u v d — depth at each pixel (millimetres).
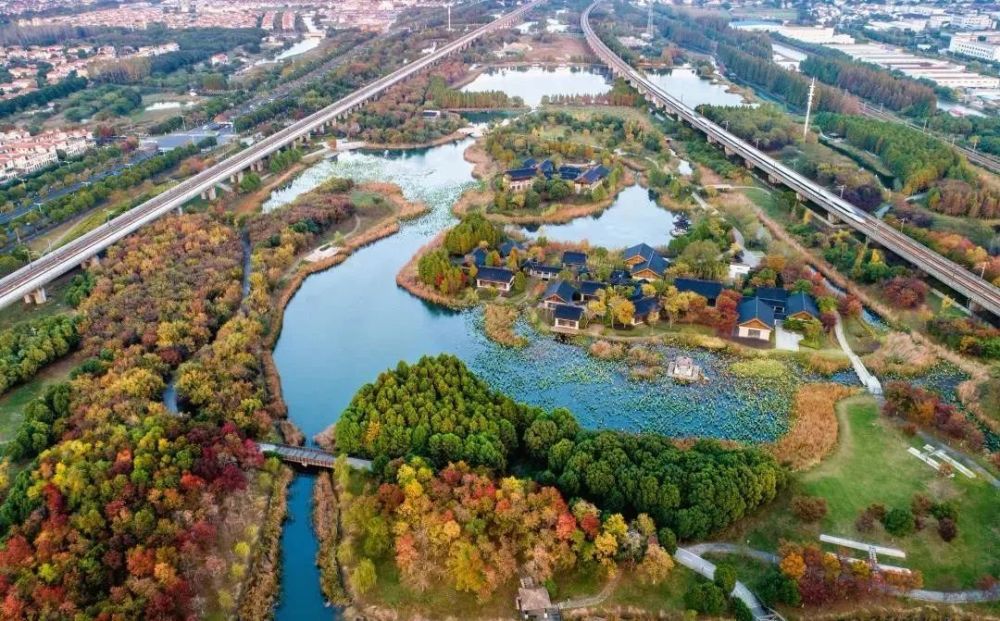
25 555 112812
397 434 140875
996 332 182125
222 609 113000
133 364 168625
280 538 130000
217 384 161375
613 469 128875
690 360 179625
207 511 124812
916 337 189000
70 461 130875
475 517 120375
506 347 191500
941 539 122438
